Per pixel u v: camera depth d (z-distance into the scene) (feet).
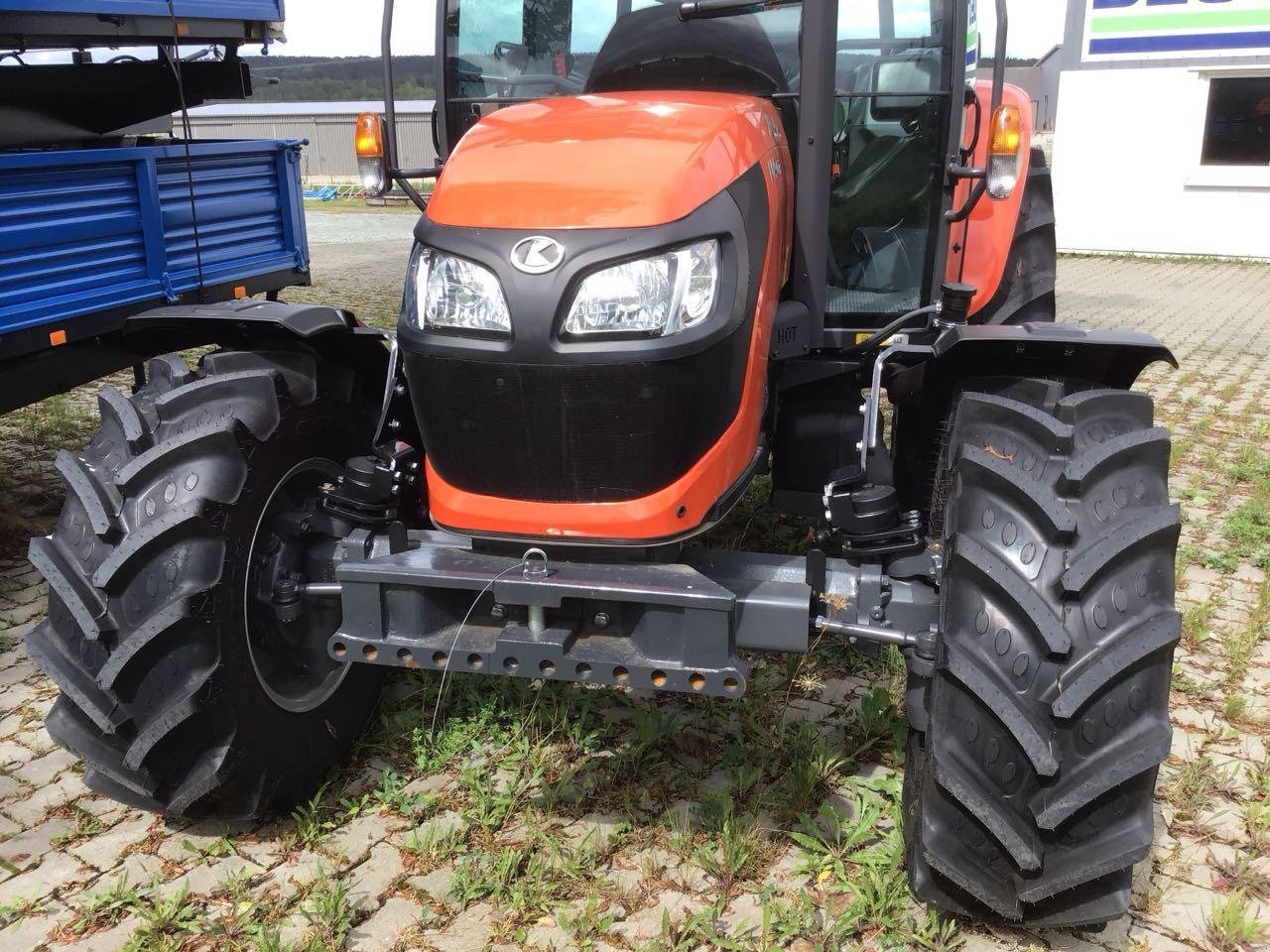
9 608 12.80
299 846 8.57
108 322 13.39
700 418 7.34
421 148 85.46
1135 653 6.77
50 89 16.52
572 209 7.06
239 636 8.05
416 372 7.43
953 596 7.29
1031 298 17.25
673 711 10.36
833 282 11.54
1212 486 16.93
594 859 8.27
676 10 10.19
